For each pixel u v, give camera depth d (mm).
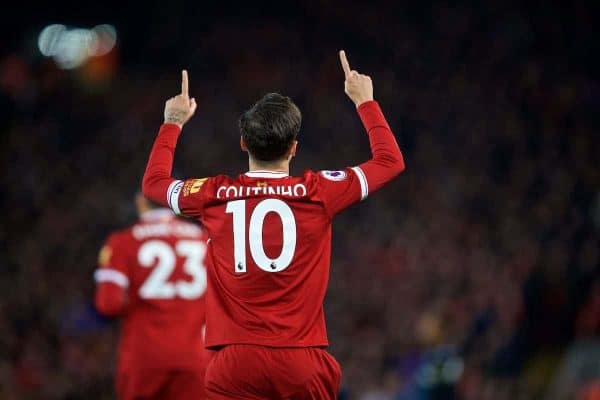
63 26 113375
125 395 22703
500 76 95375
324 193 14312
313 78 104438
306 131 95750
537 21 98625
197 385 22562
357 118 95062
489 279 57219
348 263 70000
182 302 22688
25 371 52812
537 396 43156
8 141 94125
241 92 104375
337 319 61000
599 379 39438
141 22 116250
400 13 107500
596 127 83000
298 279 14148
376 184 14469
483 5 102812
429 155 85000
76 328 57594
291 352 14008
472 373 45219
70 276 67625
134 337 22594
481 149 83875
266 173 14516
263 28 111812
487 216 73125
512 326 47000
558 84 89938
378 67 103625
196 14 115188
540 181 75375
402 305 60406
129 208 33469
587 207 67188
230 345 14141
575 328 44344
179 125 15883
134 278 22594
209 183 14656
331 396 14445
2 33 112250
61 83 104812
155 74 111188
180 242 23000
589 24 96438
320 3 111188
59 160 91500
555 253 57219
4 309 60531
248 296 14133
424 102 95000
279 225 14188
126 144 94750
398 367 51625
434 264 65000
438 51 102188
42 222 78250
